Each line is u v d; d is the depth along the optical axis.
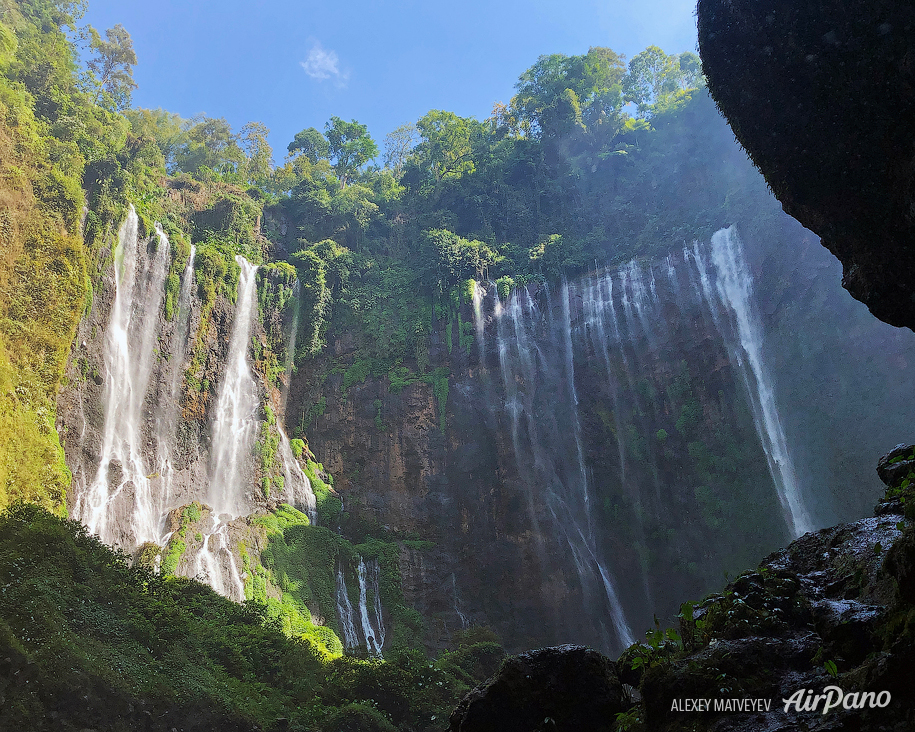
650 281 47.06
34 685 10.31
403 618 35.34
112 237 36.50
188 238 43.25
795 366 39.41
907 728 3.17
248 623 18.83
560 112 63.78
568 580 39.88
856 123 5.56
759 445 39.69
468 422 44.31
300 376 45.09
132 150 42.84
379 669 18.19
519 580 39.97
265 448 40.56
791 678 4.02
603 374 45.47
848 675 3.69
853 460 35.81
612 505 41.81
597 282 48.72
